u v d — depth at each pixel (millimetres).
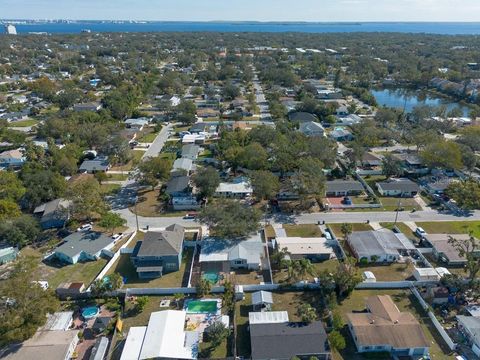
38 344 49250
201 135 135500
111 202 92188
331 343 49594
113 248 74438
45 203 87875
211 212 74125
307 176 87938
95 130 123375
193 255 71250
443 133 139000
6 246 74188
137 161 112125
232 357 48781
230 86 196375
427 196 94875
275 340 49906
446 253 69125
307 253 69625
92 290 59219
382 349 50219
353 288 60812
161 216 86062
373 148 126562
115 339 52469
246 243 71125
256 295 59312
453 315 56594
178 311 55531
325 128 149375
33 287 50906
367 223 82688
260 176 88500
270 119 159375
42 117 163875
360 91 199375
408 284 62594
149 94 197000
